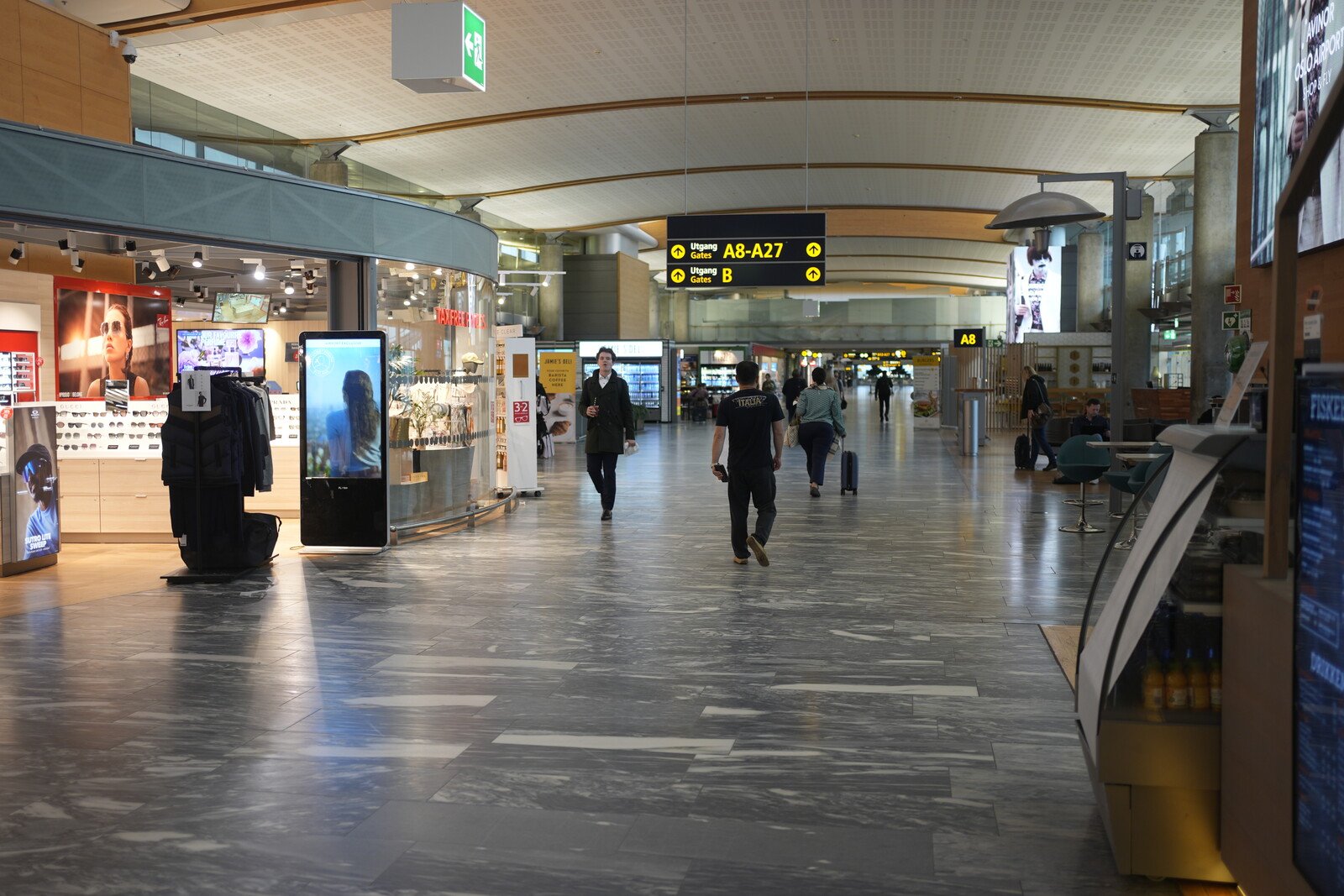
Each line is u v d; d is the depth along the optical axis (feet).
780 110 74.08
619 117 75.51
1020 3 52.39
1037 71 63.10
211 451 25.30
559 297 121.70
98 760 12.97
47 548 28.60
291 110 68.85
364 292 32.30
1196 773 9.41
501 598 22.93
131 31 51.03
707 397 118.42
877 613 21.12
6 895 9.47
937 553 28.37
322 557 28.53
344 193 31.45
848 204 110.63
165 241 31.42
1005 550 28.81
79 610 21.99
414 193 94.79
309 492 29.01
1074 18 54.19
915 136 81.05
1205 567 9.32
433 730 14.10
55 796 11.82
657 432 93.40
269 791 11.94
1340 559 6.79
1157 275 101.09
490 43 58.80
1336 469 6.85
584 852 10.32
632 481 50.01
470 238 36.83
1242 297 18.58
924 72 64.23
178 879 9.78
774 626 20.04
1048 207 35.17
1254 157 17.38
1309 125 14.40
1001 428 90.43
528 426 43.19
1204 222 68.85
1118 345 34.58
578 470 56.29
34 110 34.19
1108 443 29.89
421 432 33.65
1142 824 9.53
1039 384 53.62
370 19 53.47
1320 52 13.88
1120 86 65.10
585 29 56.90
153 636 19.60
